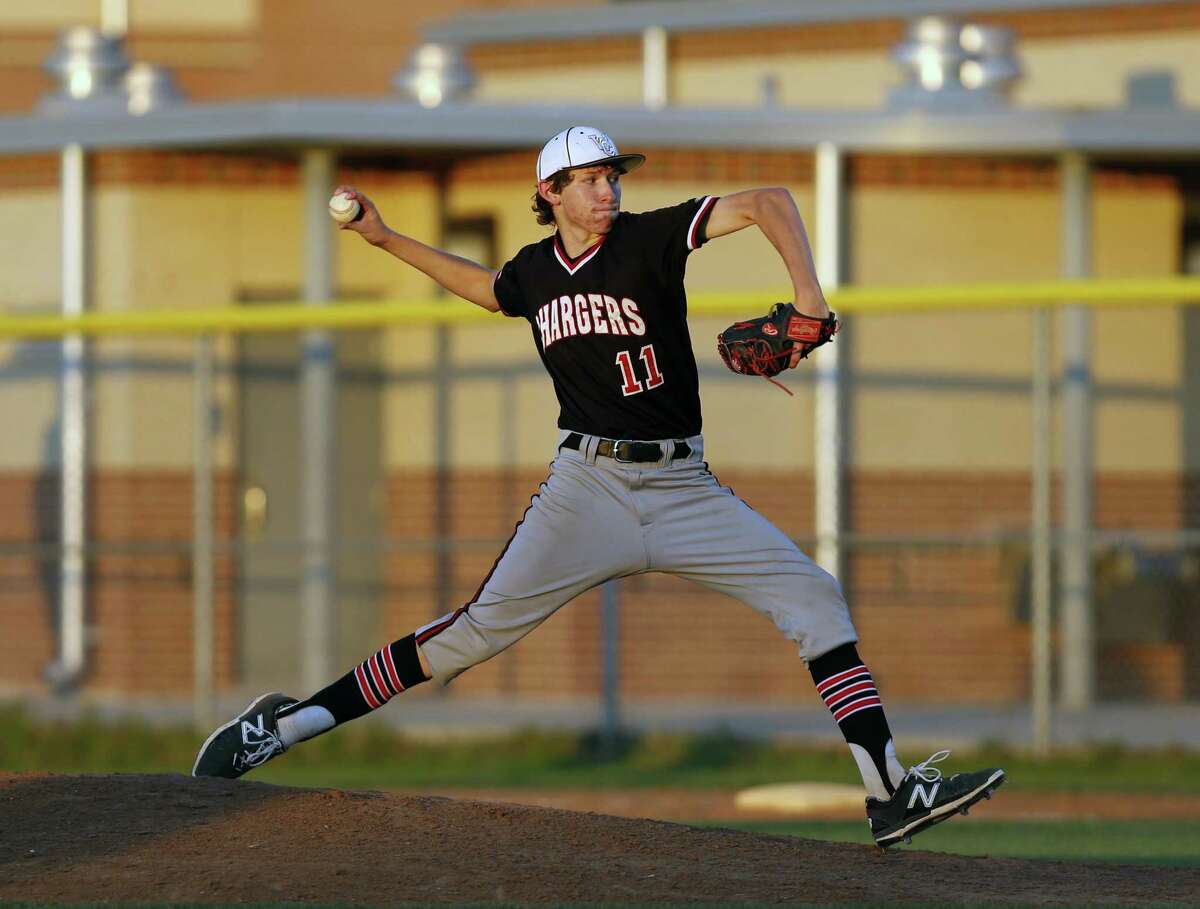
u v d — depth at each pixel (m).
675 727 43.22
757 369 18.38
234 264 49.41
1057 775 38.72
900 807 19.53
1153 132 46.66
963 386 47.47
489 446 47.56
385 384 49.34
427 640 20.50
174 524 48.62
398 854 18.88
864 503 47.03
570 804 35.09
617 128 46.56
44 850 18.94
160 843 19.12
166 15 73.56
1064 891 18.94
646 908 17.30
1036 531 39.66
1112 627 46.94
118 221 48.75
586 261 19.08
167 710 44.81
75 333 42.88
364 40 75.38
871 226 47.75
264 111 46.31
